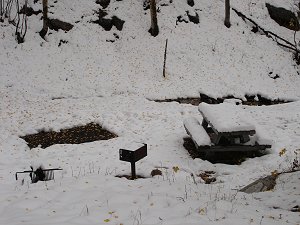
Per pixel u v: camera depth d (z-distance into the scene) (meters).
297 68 22.88
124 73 21.20
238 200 7.52
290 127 14.09
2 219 6.41
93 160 11.67
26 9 23.89
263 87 20.91
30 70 20.95
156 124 14.73
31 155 12.34
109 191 7.70
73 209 6.73
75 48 22.64
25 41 22.52
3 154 12.47
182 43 23.06
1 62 21.09
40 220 6.24
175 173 10.56
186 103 19.38
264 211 6.61
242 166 11.14
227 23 24.34
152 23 23.20
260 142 11.55
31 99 18.66
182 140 13.32
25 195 7.50
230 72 21.66
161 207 6.77
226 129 11.11
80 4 24.52
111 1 25.05
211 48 23.00
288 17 25.64
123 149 9.90
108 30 24.02
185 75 21.27
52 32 23.20
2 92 19.09
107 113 16.02
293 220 6.08
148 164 11.28
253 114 15.95
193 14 24.44
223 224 5.83
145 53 22.58
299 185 8.02
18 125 15.12
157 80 20.78
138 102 18.19
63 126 14.95
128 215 6.39
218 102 19.86
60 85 20.12
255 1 26.25
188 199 7.26
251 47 23.48
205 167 11.24
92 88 19.91
